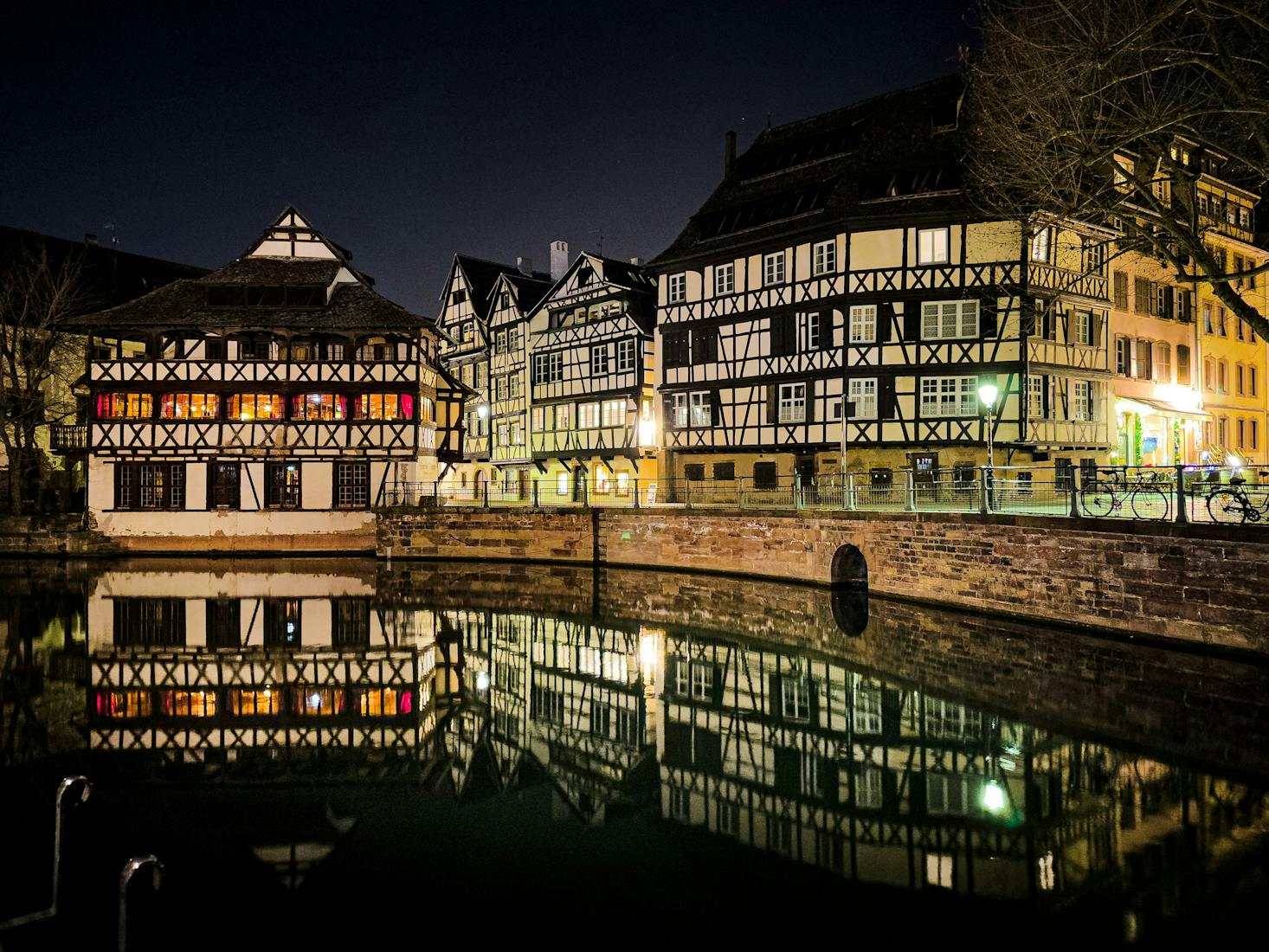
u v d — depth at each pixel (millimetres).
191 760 11164
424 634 18859
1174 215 14984
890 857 8188
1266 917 6855
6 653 17031
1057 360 28172
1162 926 6770
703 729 12406
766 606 20875
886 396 28859
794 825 9039
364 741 12047
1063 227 18109
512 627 19562
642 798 9898
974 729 11516
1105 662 13797
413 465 33125
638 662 16297
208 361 32344
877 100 32562
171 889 7625
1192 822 8492
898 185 29234
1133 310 31125
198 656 16875
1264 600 12695
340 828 9102
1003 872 7848
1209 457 30344
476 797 10023
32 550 31734
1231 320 35062
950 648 15547
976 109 28094
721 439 33344
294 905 7371
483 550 30422
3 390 32594
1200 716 11258
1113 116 14867
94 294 39344
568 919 7156
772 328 31797
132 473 32250
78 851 8367
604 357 38875
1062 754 10414
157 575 27656
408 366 33125
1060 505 20984
